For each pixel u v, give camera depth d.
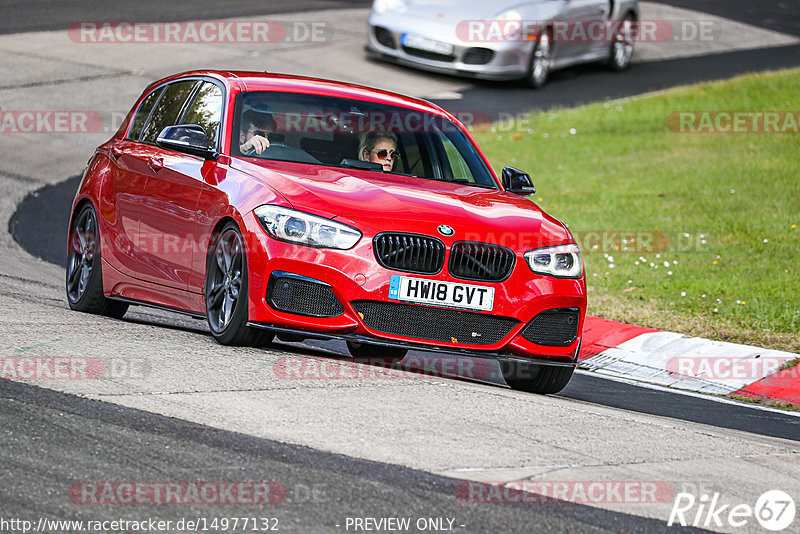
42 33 77.31
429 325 22.91
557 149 60.84
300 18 87.50
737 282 40.38
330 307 22.44
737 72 78.81
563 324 24.09
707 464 18.61
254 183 23.73
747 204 50.84
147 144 28.84
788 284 39.97
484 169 28.20
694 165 57.69
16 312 25.83
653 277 41.31
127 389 19.02
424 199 24.14
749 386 30.53
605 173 56.59
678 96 70.75
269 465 15.87
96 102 62.59
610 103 69.75
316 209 22.80
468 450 17.53
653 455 18.70
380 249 22.64
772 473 18.58
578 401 24.95
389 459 16.61
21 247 40.62
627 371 31.97
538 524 14.61
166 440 16.58
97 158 30.59
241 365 21.53
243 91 27.06
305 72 69.31
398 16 71.56
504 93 71.19
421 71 73.69
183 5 90.06
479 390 22.17
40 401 18.00
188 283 25.23
